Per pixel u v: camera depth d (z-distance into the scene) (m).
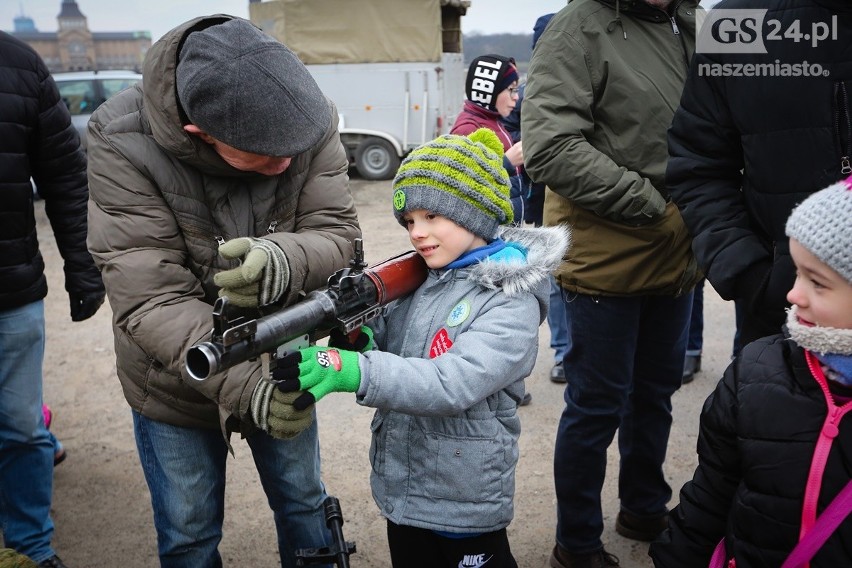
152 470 2.15
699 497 1.62
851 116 1.85
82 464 3.77
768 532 1.42
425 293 1.96
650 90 2.40
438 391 1.72
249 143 1.75
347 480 3.55
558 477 2.71
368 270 1.77
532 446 3.79
